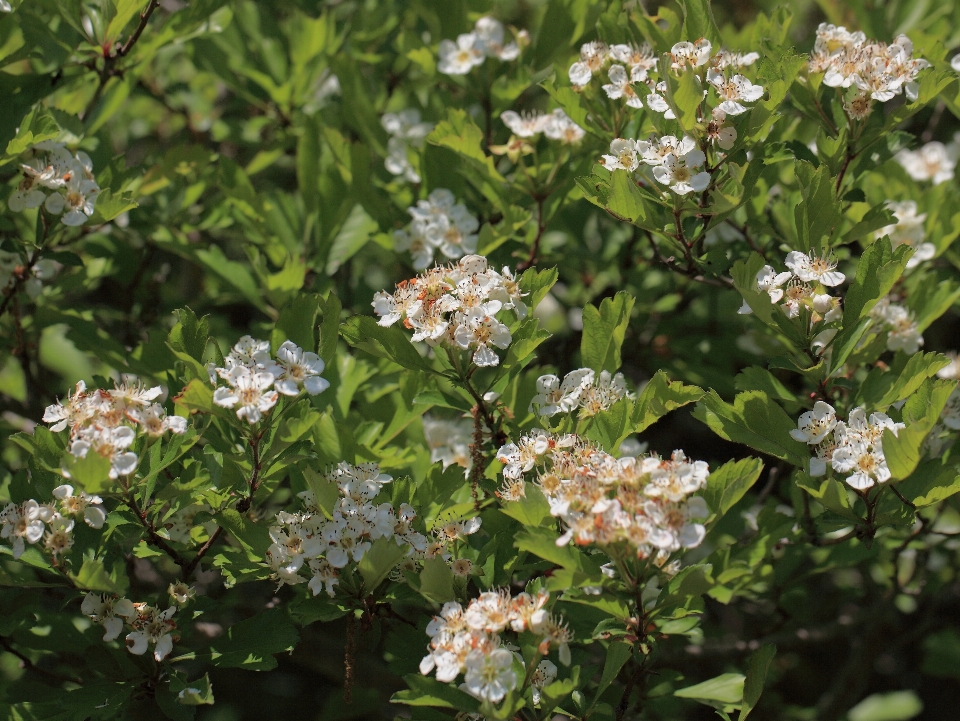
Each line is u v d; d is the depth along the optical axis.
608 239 1.20
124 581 1.05
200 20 1.14
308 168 1.19
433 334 1.04
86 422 1.03
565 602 1.05
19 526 1.04
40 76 1.13
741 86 1.05
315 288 1.16
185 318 1.05
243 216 1.18
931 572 1.22
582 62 1.09
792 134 1.17
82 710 1.04
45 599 1.17
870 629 1.24
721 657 1.19
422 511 1.05
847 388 1.07
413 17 1.27
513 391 1.08
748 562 1.01
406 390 1.08
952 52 1.27
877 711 1.30
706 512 1.00
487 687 1.00
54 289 1.16
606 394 1.05
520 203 1.15
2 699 1.08
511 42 1.17
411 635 1.06
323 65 1.24
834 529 1.05
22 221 1.16
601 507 0.99
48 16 1.14
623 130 1.11
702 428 1.51
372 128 1.20
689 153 1.05
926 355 1.05
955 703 1.52
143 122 1.33
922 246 1.15
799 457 1.04
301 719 1.46
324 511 1.03
